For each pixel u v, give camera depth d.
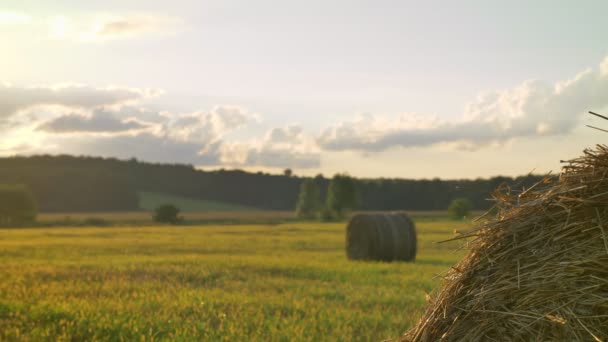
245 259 22.61
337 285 14.69
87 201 137.25
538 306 3.99
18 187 90.94
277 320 9.61
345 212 107.88
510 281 4.16
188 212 130.62
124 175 158.00
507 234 4.27
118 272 17.56
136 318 9.84
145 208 140.75
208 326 9.38
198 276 16.48
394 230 22.94
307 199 108.81
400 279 15.82
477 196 84.00
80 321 9.59
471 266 4.43
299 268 18.88
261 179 158.25
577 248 3.95
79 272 17.31
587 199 3.94
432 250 28.73
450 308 4.46
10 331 9.05
